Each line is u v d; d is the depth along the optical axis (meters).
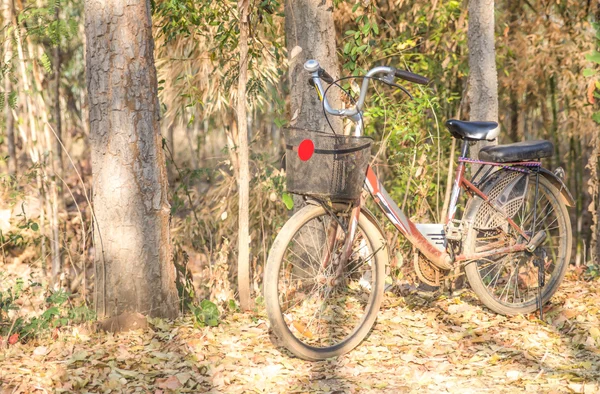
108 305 3.84
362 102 3.42
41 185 6.27
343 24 6.00
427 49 6.93
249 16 4.27
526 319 3.92
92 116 3.79
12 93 5.02
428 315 3.98
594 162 5.27
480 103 4.72
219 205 6.50
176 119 7.26
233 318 3.93
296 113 4.40
